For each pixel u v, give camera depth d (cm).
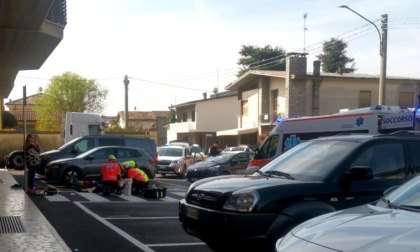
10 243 832
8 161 2722
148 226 1086
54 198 1557
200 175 2317
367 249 386
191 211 701
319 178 679
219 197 659
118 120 8156
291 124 1634
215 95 6194
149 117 8144
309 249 421
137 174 1692
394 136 746
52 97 5094
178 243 912
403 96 3909
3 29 1345
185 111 5919
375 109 1496
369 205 546
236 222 627
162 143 6262
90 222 1130
